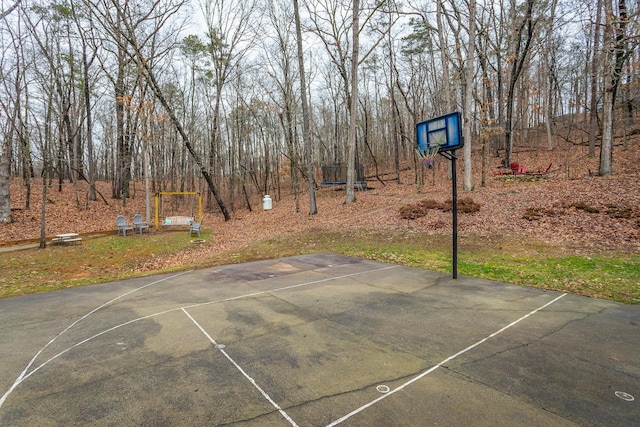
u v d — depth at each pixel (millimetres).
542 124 36438
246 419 2734
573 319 4836
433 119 7422
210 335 4504
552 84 32375
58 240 13500
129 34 17406
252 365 3656
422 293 6266
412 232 12203
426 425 2615
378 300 5891
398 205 16391
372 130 38656
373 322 4859
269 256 10625
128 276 8500
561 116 39500
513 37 20344
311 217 17250
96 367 3693
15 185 25859
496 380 3270
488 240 10500
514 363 3604
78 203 21359
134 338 4473
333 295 6250
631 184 12750
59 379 3453
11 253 11742
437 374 3398
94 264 10703
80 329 4852
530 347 3979
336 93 33938
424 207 14820
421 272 7922
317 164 38688
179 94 28547
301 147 34469
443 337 4301
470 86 16906
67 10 19781
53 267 10070
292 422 2684
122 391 3199
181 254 12477
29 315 5520
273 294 6398
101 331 4754
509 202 13672
